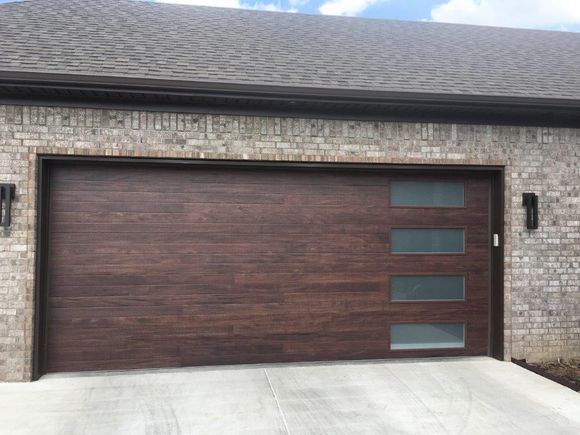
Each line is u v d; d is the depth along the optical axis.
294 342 4.86
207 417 3.46
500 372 4.54
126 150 4.45
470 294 5.08
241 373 4.48
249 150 4.67
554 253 5.03
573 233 5.07
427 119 4.91
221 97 4.38
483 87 4.96
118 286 4.60
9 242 4.26
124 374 4.45
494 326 5.05
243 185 4.83
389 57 5.86
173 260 4.70
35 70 4.03
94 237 4.57
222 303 4.77
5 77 3.93
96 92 4.21
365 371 4.54
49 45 4.75
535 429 3.28
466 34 7.66
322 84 4.56
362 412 3.55
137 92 4.21
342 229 4.96
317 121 4.79
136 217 4.64
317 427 3.30
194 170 4.75
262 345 4.82
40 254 4.35
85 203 4.56
